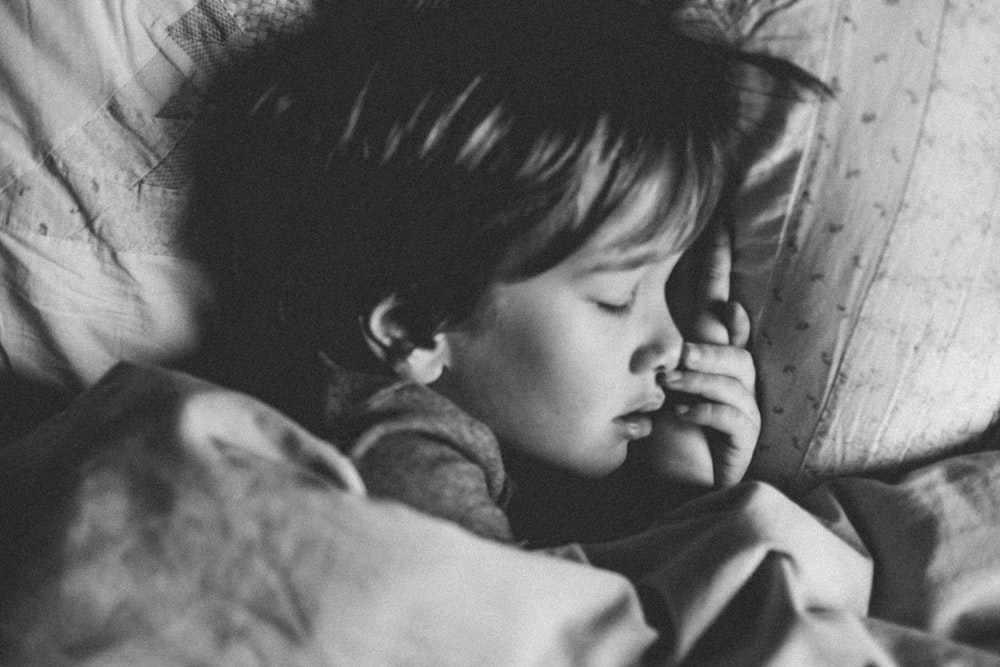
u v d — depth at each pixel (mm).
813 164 735
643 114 708
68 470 511
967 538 660
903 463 763
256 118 739
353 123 725
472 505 623
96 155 736
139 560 487
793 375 763
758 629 541
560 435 760
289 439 525
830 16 729
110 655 479
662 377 765
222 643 480
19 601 487
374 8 757
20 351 779
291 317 785
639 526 831
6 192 739
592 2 759
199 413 515
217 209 757
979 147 738
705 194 724
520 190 696
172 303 777
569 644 517
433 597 484
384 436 639
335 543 482
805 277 748
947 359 746
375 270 746
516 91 707
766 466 795
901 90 723
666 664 535
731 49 740
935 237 727
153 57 724
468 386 764
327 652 474
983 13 745
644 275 724
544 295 717
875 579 667
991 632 640
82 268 757
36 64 723
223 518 487
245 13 728
